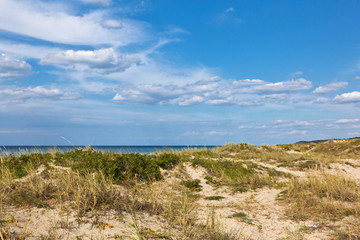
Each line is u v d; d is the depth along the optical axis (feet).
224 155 59.11
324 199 26.30
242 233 19.03
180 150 59.36
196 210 24.23
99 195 20.33
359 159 68.49
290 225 20.84
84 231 15.87
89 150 40.52
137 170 34.17
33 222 15.94
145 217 19.10
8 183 20.65
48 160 35.47
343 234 18.67
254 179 37.32
